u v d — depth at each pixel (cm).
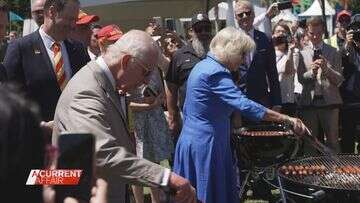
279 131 402
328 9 1488
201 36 491
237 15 500
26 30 652
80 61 340
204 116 336
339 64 587
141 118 450
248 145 394
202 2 845
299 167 330
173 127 496
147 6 835
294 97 598
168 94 493
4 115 89
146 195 559
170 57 556
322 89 585
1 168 89
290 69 591
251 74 491
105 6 809
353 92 611
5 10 337
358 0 1781
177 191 218
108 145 218
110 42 436
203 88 331
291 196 368
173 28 870
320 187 289
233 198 351
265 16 597
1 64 310
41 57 324
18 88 102
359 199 311
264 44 502
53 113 324
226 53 328
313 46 588
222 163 340
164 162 619
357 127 629
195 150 337
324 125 598
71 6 324
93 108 223
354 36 611
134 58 229
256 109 315
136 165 216
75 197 130
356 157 353
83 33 461
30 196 96
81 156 134
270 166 395
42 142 95
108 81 232
